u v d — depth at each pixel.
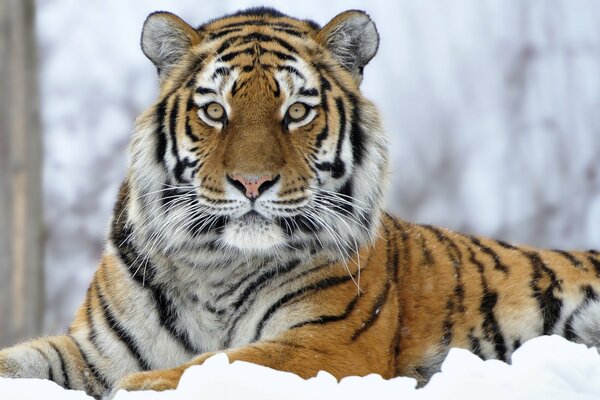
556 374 7.49
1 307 19.73
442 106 43.16
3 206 19.59
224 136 10.17
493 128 41.62
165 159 10.44
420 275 11.16
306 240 10.35
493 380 7.52
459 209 35.50
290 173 10.05
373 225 10.67
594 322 11.55
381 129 10.88
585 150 39.09
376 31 11.05
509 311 11.37
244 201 9.97
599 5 44.03
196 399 7.40
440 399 7.42
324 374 8.01
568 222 34.59
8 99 19.58
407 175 37.25
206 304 10.56
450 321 11.10
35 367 10.25
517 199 35.97
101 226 32.09
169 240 10.39
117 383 9.40
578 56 43.47
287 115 10.31
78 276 30.62
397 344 10.78
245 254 10.36
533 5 44.31
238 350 9.77
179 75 10.62
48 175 33.88
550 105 41.66
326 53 10.79
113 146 35.75
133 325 10.57
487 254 11.70
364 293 10.41
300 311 10.28
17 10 19.56
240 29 10.76
